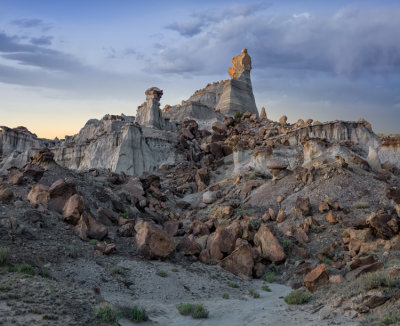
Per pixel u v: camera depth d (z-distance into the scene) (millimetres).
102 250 23500
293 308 17000
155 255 24484
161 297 19125
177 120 117375
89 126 95938
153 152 76750
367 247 28547
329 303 15930
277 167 48562
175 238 32781
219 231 28250
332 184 43125
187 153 78688
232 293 21422
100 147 74438
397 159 58875
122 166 68688
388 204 38781
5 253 17625
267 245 28578
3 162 79625
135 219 35938
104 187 40781
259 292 22453
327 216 36312
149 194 48594
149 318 15477
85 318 12984
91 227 25906
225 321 15992
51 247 21516
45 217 25641
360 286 15781
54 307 13250
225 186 55969
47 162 38094
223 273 24922
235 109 132750
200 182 61906
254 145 69750
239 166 64500
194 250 27188
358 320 13641
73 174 39062
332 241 32344
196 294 20344
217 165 73688
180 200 54812
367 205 38594
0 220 22328
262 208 42719
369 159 54031
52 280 17203
